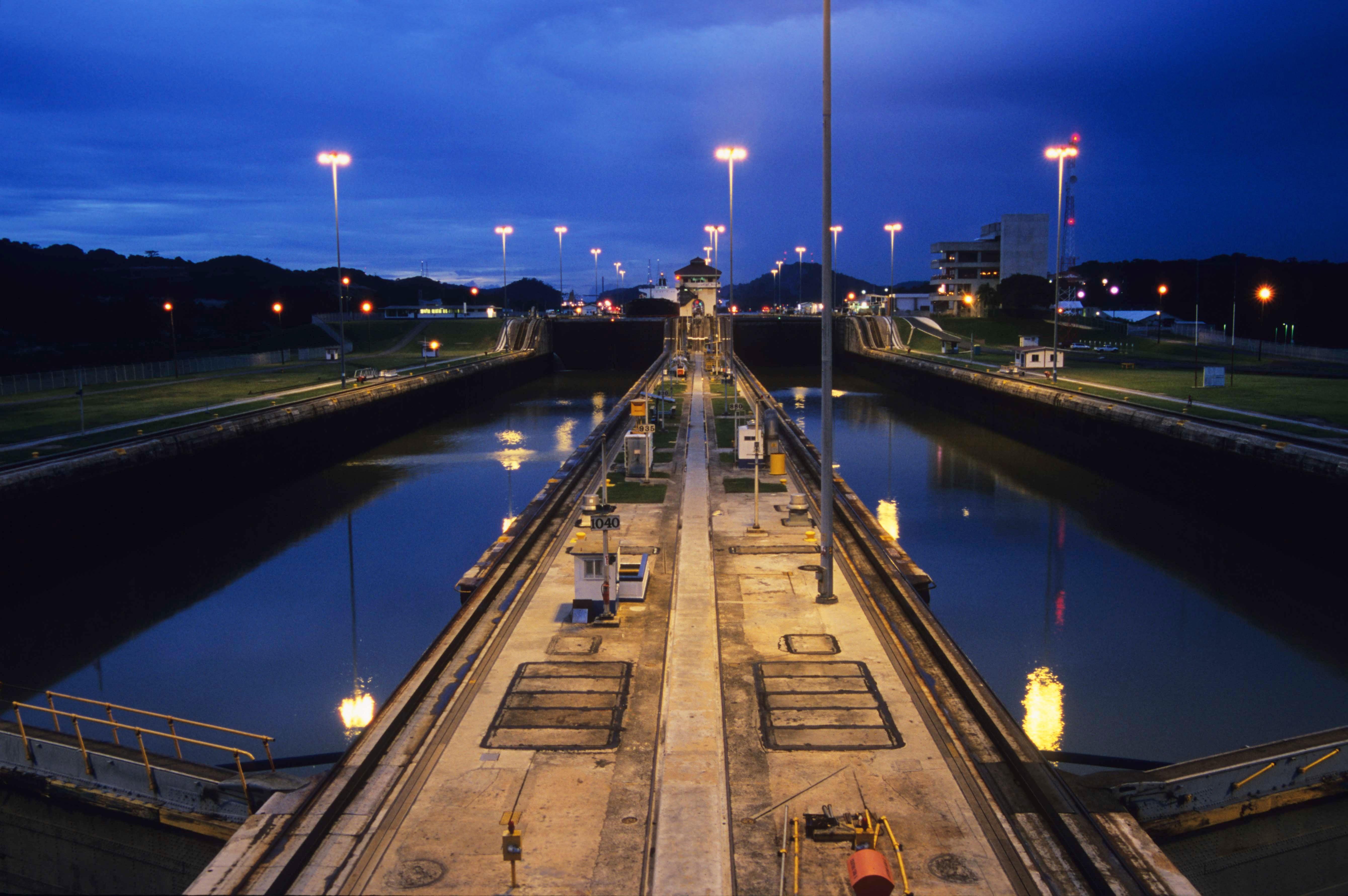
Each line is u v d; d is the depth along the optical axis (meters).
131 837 18.08
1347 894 18.25
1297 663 34.44
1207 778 17.42
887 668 21.59
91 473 47.09
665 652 22.69
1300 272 161.12
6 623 39.94
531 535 33.84
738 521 36.69
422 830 14.92
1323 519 45.25
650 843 14.52
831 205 25.50
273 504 62.22
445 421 103.94
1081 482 67.75
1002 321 161.12
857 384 141.50
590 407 115.50
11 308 142.75
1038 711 30.55
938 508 59.03
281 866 13.59
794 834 14.73
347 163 86.56
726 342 150.00
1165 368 100.00
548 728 18.59
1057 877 13.52
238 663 35.47
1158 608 40.41
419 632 38.34
